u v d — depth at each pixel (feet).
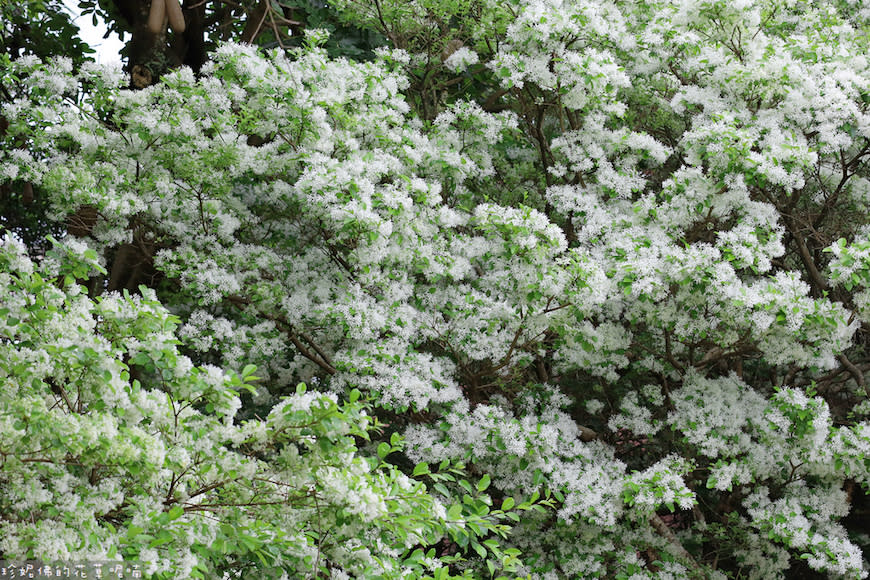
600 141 20.39
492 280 17.51
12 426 8.14
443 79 26.43
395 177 18.31
